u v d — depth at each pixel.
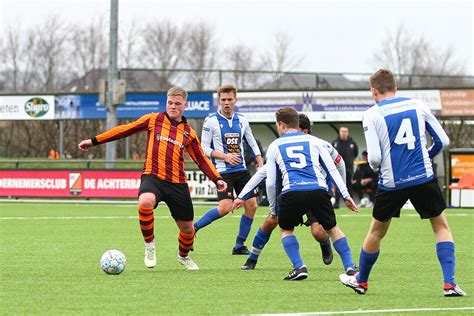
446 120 49.53
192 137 13.70
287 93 41.28
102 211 30.55
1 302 10.59
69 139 59.47
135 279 12.81
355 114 40.62
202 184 34.56
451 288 10.94
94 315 9.70
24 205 34.22
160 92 46.56
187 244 14.01
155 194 13.46
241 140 16.86
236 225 24.66
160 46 76.75
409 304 10.39
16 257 15.97
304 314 9.61
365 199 34.44
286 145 12.45
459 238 20.44
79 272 13.67
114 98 39.31
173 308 10.12
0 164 47.66
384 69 11.01
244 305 10.34
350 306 10.23
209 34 77.75
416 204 10.91
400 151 10.69
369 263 11.02
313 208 12.30
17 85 72.75
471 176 34.12
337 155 13.02
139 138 57.72
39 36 72.94
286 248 12.68
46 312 9.88
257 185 13.25
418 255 16.50
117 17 39.53
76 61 73.38
